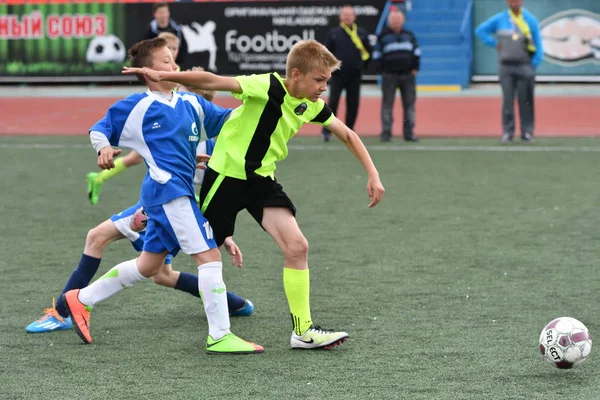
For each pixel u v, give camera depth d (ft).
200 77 38.70
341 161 107.04
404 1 181.57
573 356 36.86
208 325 43.60
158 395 35.01
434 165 102.63
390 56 122.93
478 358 39.47
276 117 40.32
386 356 39.91
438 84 181.88
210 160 41.37
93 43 183.01
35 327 44.04
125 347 41.60
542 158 106.73
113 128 40.60
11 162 106.93
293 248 40.55
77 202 82.43
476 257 60.13
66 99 172.76
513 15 119.24
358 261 59.36
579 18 177.06
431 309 47.80
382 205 79.87
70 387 36.01
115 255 61.93
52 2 182.50
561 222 71.56
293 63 39.78
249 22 174.70
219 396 34.83
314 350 40.96
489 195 84.02
